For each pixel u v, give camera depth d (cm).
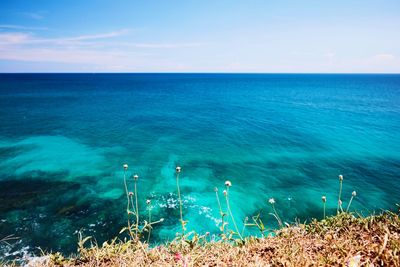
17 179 1805
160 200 1483
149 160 2241
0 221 1271
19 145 2725
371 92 10338
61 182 1755
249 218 1312
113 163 2158
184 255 350
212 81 19625
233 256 340
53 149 2580
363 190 1648
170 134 3284
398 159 2272
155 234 1160
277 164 2150
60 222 1266
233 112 5159
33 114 4769
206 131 3453
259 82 18425
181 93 9750
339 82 18812
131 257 365
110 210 1374
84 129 3538
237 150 2553
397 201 1505
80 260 379
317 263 296
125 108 5684
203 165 2120
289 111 5288
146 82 17600
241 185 1714
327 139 2989
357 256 275
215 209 1381
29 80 18938
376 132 3356
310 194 1587
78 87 12338
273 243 372
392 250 300
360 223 406
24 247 1079
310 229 408
